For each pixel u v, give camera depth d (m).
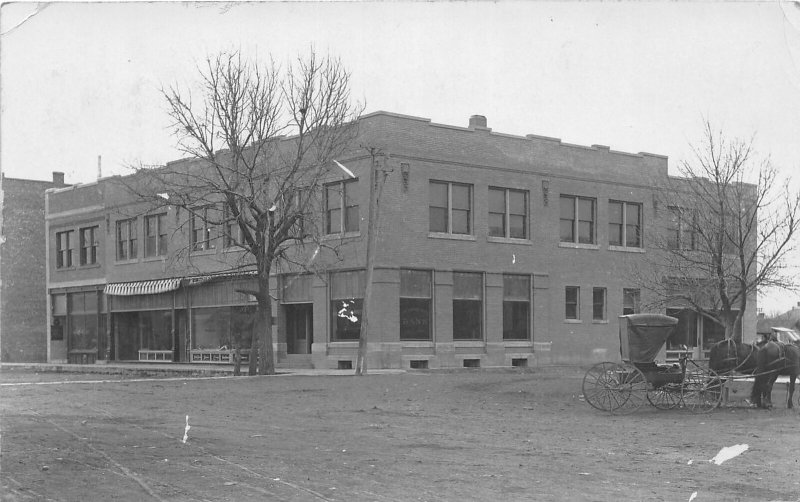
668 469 10.85
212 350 40.88
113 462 10.81
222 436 13.45
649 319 18.55
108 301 47.62
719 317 27.94
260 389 23.28
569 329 38.66
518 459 11.48
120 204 46.59
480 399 20.95
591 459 11.59
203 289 41.66
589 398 21.05
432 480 9.84
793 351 19.14
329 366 34.31
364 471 10.37
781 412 18.41
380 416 17.03
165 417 16.34
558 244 38.53
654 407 19.12
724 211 26.27
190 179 39.34
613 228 40.81
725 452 12.26
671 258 31.11
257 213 31.12
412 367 33.66
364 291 33.16
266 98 30.48
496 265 36.34
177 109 30.61
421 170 34.19
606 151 40.56
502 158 36.88
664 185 35.75
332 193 34.81
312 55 30.59
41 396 21.30
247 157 35.75
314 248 34.91
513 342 36.72
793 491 9.50
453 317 35.06
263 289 30.47
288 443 12.73
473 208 35.84
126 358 47.06
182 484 9.47
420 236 34.06
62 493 8.96
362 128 33.62
